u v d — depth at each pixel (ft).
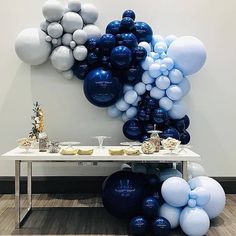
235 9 14.24
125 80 13.01
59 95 14.11
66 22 12.76
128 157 10.71
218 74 14.35
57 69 13.80
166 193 10.39
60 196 14.02
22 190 14.29
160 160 10.76
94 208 12.71
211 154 14.51
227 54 14.32
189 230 10.13
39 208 12.66
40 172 14.37
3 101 14.12
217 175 14.55
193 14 14.17
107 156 10.73
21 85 14.08
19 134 14.21
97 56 12.84
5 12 13.92
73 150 10.96
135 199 10.72
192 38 12.64
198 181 11.17
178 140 12.19
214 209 10.96
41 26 13.01
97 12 13.37
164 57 12.78
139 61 12.67
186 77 14.19
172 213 10.50
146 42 13.05
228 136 14.49
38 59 13.05
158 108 12.82
